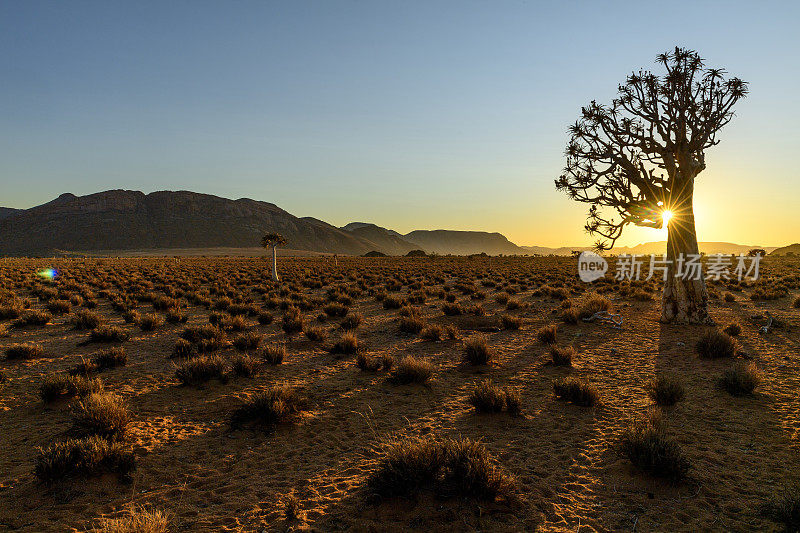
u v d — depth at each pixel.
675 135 15.98
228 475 5.83
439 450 5.46
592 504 4.99
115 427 6.88
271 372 10.79
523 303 23.33
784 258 79.81
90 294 25.36
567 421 7.61
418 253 121.56
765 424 7.32
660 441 5.77
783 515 4.46
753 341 13.53
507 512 4.77
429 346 13.79
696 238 16.12
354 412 8.16
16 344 13.19
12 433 7.14
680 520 4.68
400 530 4.46
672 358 11.90
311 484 5.55
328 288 33.03
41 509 4.95
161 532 4.30
